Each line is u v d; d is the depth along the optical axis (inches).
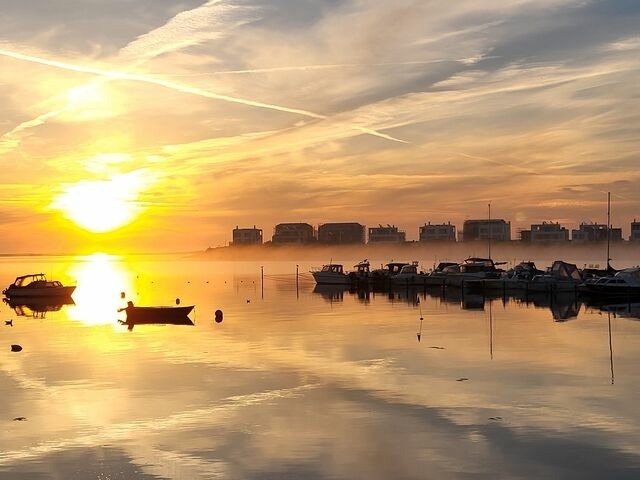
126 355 1872.5
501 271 5093.5
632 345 1982.0
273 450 999.0
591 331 2332.7
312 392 1362.0
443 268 5531.5
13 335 2391.7
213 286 5846.5
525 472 900.0
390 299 4047.7
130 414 1209.4
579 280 4288.9
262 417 1178.0
